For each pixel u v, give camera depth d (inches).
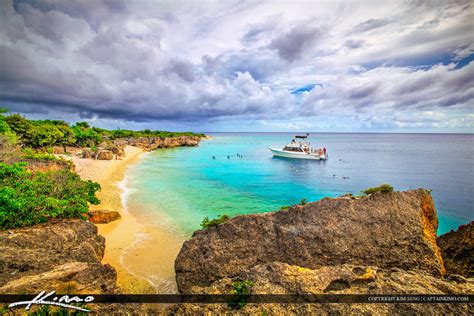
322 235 436.5
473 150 3801.7
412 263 396.2
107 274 436.1
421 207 462.6
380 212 451.2
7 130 1385.3
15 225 535.5
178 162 2500.0
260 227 477.4
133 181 1518.2
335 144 5438.0
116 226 800.9
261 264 395.9
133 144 3725.4
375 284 311.0
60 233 530.9
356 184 1620.3
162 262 596.7
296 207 490.3
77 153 2267.5
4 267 394.6
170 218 910.4
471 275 459.5
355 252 413.4
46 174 800.9
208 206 1106.1
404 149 4067.4
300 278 327.6
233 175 1865.2
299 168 2201.0
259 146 4854.8
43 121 2856.8
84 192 792.3
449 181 1679.4
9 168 700.0
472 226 521.3
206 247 469.7
